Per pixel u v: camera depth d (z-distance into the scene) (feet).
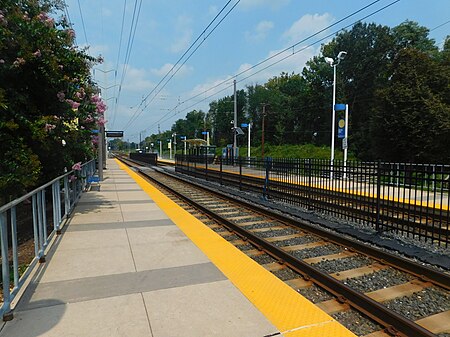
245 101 306.55
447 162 75.77
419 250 21.07
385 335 11.07
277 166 41.88
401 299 14.14
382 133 87.04
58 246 18.60
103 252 17.53
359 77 168.14
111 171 90.89
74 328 9.96
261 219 30.04
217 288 13.01
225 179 61.26
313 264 18.43
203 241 19.79
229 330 9.96
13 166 20.84
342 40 174.09
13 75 22.93
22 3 24.82
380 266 17.92
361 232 25.50
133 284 13.32
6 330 9.80
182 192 49.24
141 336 9.59
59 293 12.39
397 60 89.71
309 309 11.35
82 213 28.55
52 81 24.23
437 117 74.69
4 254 10.62
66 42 26.37
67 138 27.81
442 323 12.12
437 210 30.73
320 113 197.16
